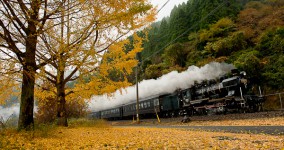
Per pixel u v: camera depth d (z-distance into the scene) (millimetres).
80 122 15266
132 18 5457
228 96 18219
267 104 24859
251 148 4836
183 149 5094
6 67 5355
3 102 8688
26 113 8188
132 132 9883
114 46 9633
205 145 5441
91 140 7105
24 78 7539
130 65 10430
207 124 13180
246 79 18453
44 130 8078
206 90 21156
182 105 22875
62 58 5430
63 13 5121
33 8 5156
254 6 51188
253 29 40562
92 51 5523
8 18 4805
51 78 12203
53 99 16359
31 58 5875
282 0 46469
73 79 12102
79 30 5180
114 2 5520
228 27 42750
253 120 11961
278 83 25734
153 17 8172
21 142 6211
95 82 11062
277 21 38312
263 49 33156
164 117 25922
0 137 6238
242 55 30844
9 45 5445
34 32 5391
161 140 6621
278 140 5699
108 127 14680
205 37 43656
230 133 8281
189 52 45719
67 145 6156
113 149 5391
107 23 5438
